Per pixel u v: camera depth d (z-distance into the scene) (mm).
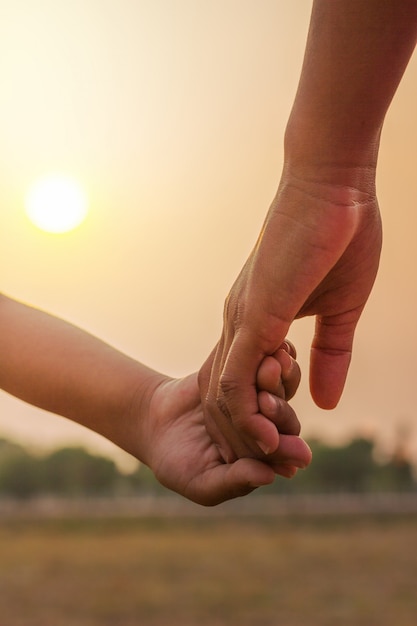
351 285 1069
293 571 22953
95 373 1319
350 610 17297
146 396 1290
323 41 899
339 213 959
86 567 24859
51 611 18641
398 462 33969
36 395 1347
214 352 1195
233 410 1038
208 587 21766
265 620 17156
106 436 1337
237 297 1033
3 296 1409
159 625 17203
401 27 866
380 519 30344
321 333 1132
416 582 20250
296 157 966
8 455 37312
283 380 1052
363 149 950
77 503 37250
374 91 907
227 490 1137
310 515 32375
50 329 1365
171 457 1214
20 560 25906
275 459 1075
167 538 30719
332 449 34938
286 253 978
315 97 927
